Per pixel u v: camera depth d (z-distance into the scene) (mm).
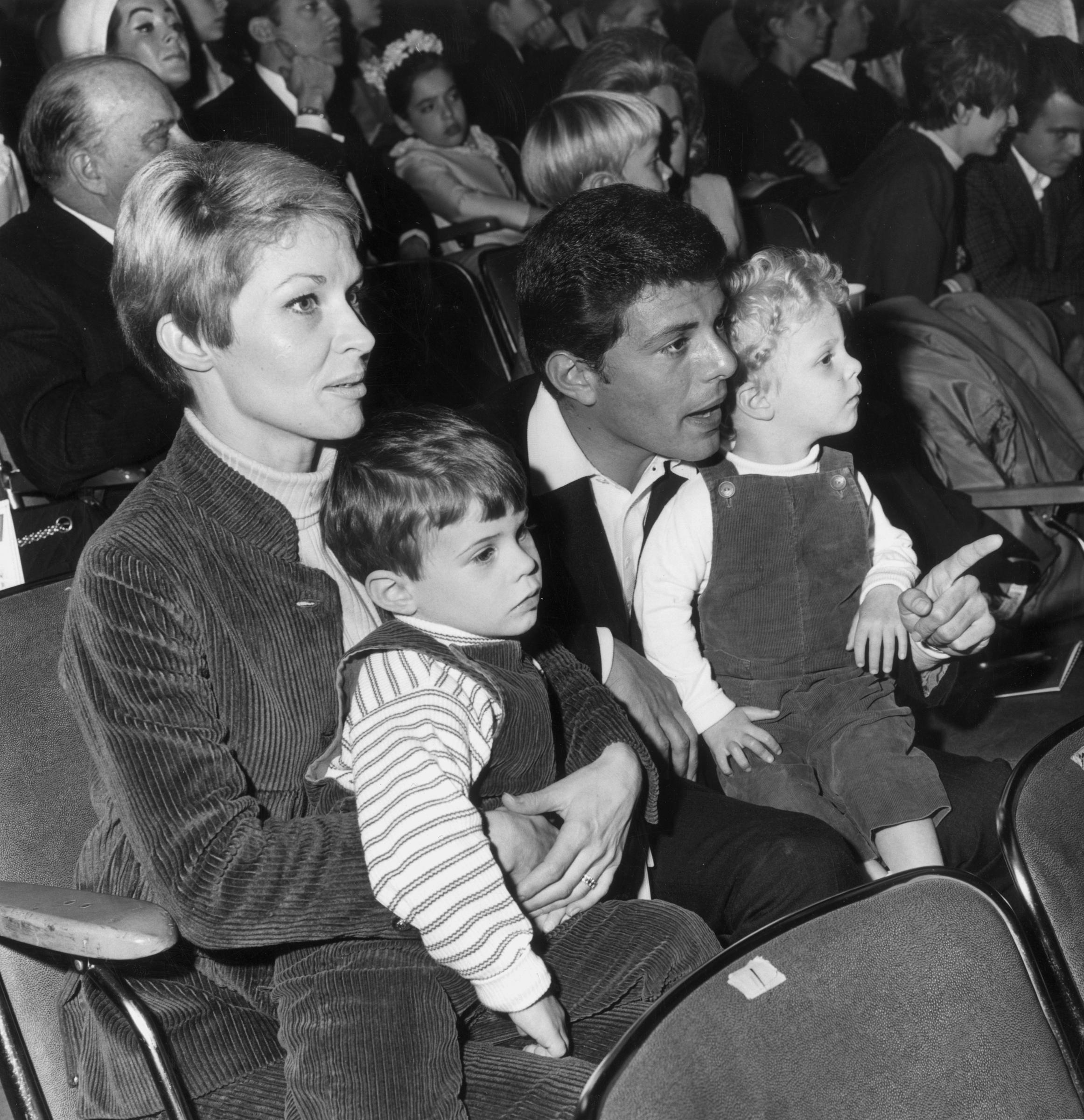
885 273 4250
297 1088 1210
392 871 1225
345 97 4039
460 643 1411
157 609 1254
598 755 1542
